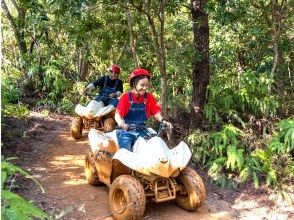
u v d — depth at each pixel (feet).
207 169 15.39
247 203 13.14
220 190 13.92
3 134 18.16
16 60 29.07
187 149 11.68
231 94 18.47
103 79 19.97
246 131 17.10
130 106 12.08
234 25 18.90
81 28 18.42
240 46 19.88
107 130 18.35
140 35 21.89
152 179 10.96
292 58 19.60
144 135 11.93
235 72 19.93
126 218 10.50
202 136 16.51
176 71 20.34
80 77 30.22
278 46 18.81
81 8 12.85
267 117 17.67
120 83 19.95
